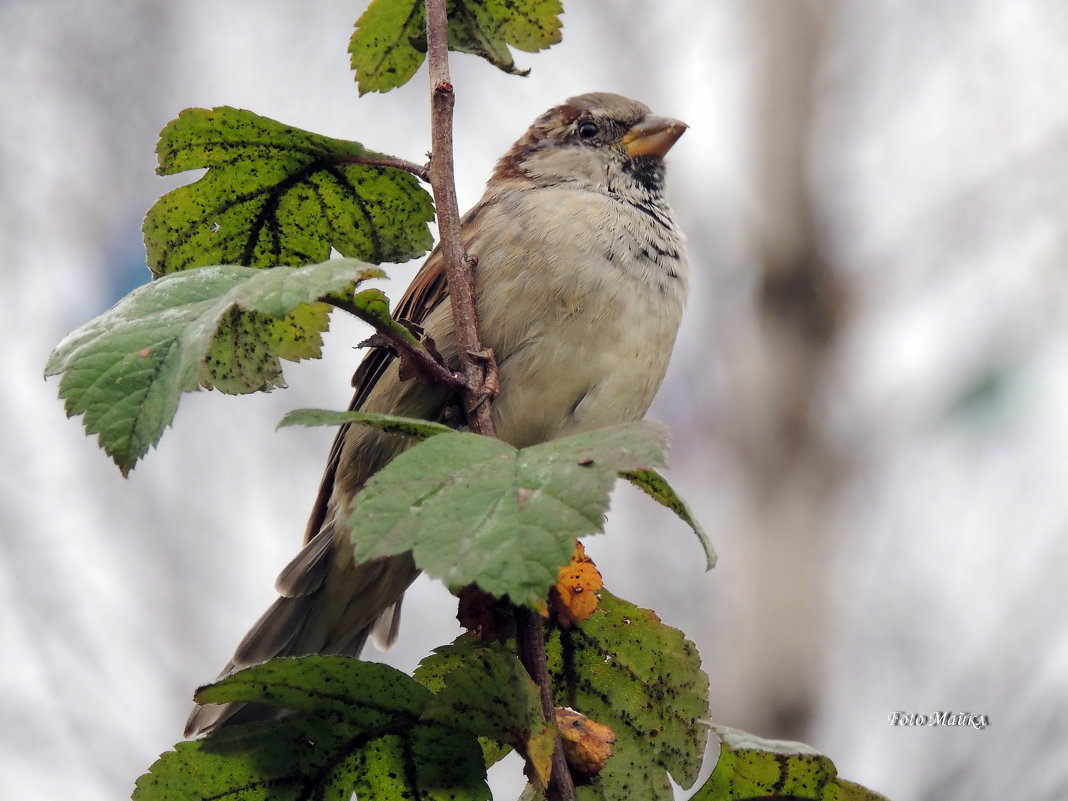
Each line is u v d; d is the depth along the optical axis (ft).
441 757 12.87
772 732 41.11
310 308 14.20
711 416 45.01
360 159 15.84
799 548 42.78
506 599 13.07
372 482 10.82
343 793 12.95
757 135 46.70
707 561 11.03
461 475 10.91
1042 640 37.78
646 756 14.57
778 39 46.80
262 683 12.46
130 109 48.52
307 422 11.22
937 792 36.45
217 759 12.75
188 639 41.32
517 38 17.65
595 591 14.32
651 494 12.16
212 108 15.15
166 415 11.41
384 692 12.53
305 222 16.56
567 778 12.18
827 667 41.73
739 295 45.85
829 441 44.39
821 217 45.80
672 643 14.60
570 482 10.65
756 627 42.32
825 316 45.16
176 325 12.19
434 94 14.64
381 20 17.30
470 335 14.12
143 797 12.74
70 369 11.99
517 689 12.17
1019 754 36.60
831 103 46.73
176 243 16.40
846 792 13.32
